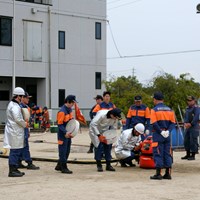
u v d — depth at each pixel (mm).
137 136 12797
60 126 11430
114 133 12016
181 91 37031
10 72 33531
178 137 17312
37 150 17781
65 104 11484
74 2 37250
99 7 38938
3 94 35125
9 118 10922
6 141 10945
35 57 34844
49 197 8422
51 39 35750
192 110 14531
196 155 15969
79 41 37625
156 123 10500
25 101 12070
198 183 10078
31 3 34594
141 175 11297
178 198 8352
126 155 12742
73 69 37281
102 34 39156
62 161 11602
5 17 33188
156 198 8328
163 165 10617
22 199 8273
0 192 8961
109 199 8227
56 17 36094
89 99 38344
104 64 39344
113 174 11469
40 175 11297
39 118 31922
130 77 40438
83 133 29328
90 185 9742
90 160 13961
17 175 11023
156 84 37906
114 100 37188
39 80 35875
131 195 8609
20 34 34031
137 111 13211
